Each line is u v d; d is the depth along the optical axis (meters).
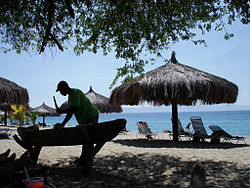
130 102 10.53
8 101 9.64
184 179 3.90
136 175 4.18
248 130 25.12
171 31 6.04
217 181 3.79
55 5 5.29
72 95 4.33
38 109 25.66
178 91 7.90
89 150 4.17
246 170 4.55
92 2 5.69
